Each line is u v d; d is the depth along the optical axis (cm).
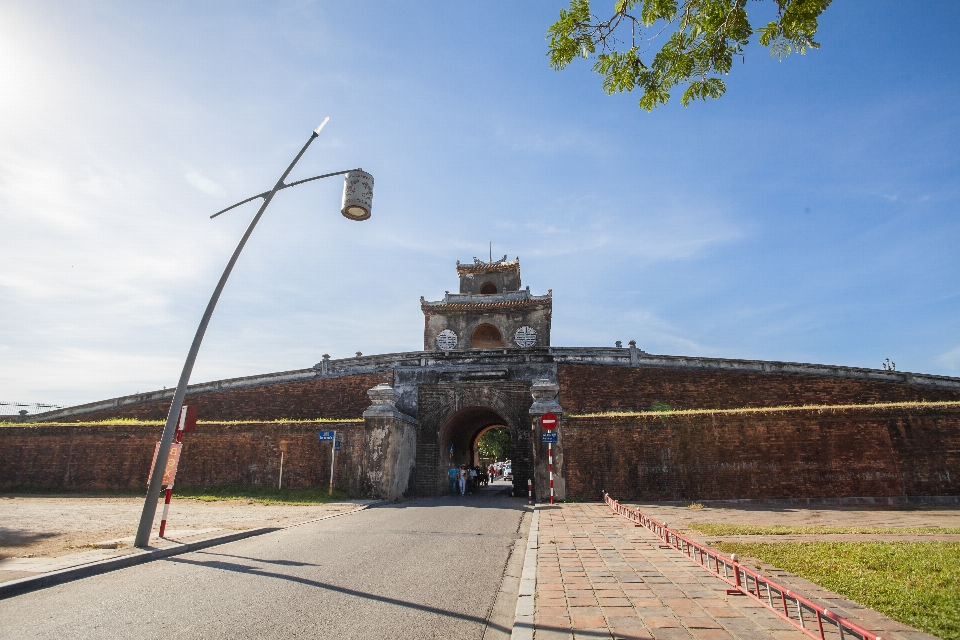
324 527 1126
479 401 2342
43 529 1027
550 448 1736
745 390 2433
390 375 2575
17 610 523
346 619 507
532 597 569
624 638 441
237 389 2781
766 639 435
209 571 697
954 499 1515
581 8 562
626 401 2442
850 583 605
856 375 2367
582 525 1134
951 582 598
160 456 864
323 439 1822
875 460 1583
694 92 613
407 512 1432
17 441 2114
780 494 1605
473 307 3353
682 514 1334
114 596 575
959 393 2250
